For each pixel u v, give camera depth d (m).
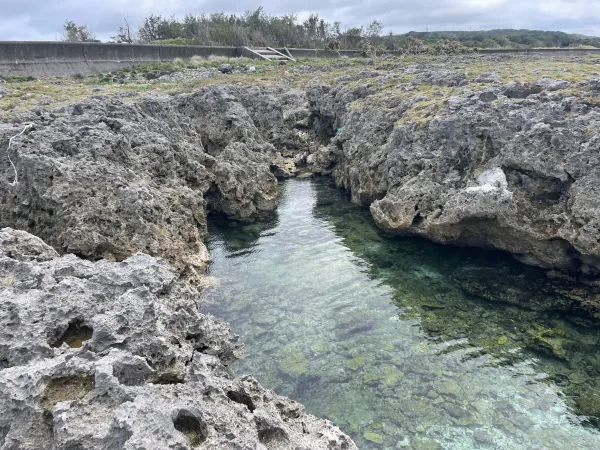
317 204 31.23
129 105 26.70
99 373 7.89
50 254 13.79
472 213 19.48
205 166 29.61
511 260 21.20
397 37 133.88
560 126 19.08
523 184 19.50
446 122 22.38
